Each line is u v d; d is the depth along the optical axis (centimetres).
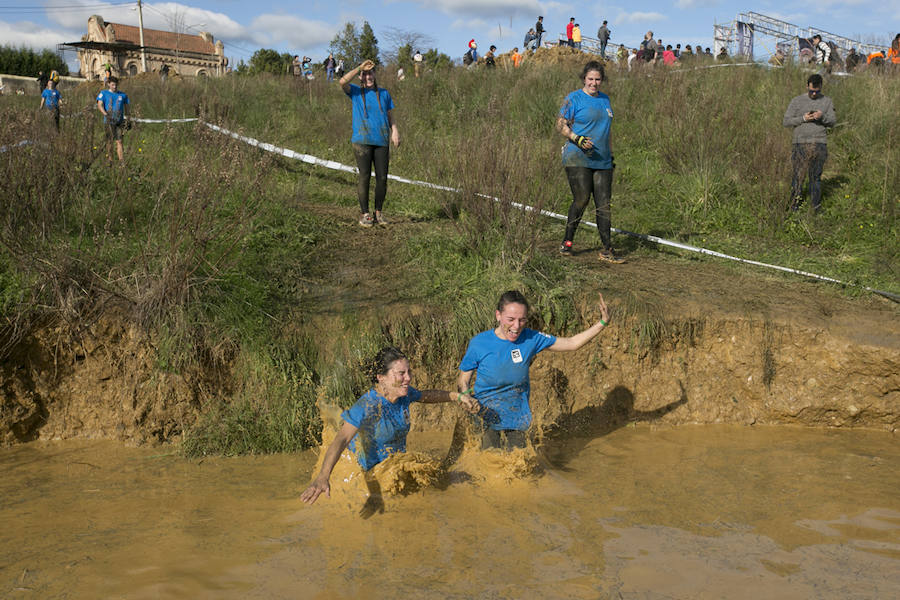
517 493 435
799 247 825
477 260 646
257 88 1573
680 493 440
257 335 548
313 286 614
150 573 336
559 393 587
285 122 1304
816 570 341
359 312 572
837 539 376
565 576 333
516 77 1492
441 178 820
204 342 540
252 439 511
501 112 1157
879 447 530
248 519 398
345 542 369
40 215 600
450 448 491
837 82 1266
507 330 453
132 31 4806
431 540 370
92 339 543
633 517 402
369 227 777
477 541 370
